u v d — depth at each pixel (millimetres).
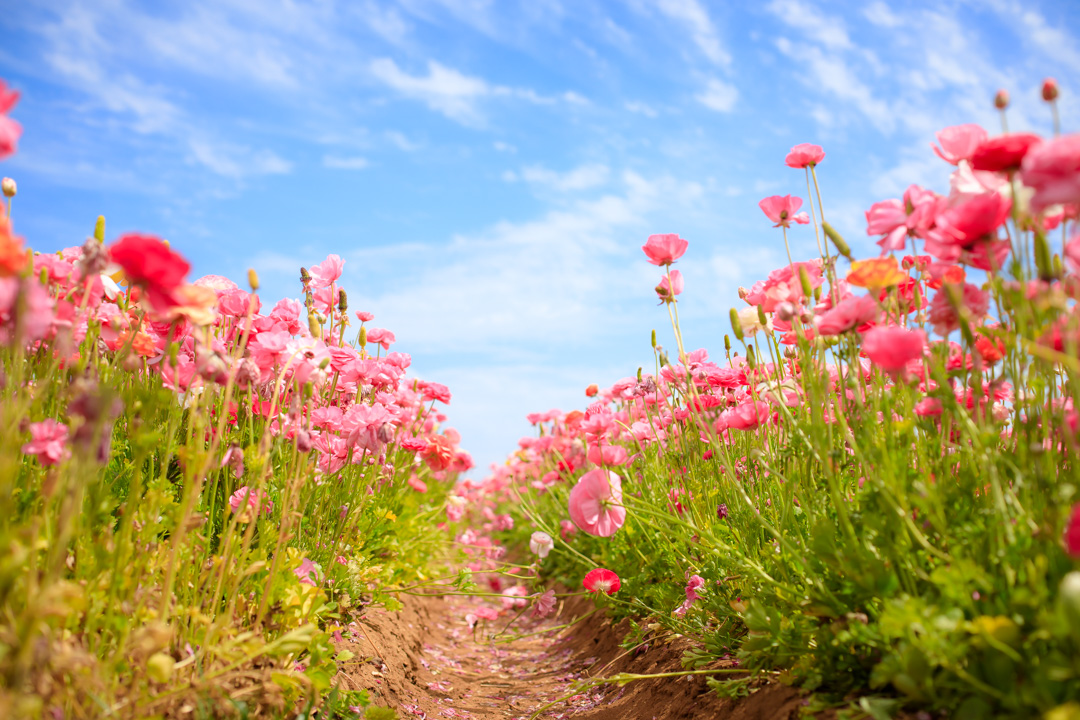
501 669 3744
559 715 2871
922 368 2033
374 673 2748
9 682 1288
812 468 2188
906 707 1516
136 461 1596
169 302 1561
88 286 1771
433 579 4312
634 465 4020
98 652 1577
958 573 1402
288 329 3021
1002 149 1396
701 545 2611
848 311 1794
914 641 1437
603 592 3271
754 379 2537
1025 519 1471
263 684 1788
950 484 1729
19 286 1378
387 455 3797
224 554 1910
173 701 1609
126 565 1675
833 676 1771
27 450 1554
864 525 1722
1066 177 1235
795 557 1952
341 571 2896
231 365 1993
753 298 2594
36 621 1180
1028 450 1580
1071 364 1239
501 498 7652
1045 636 1290
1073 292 1472
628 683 2844
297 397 2285
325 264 3297
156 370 2422
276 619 2055
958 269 1775
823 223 1972
